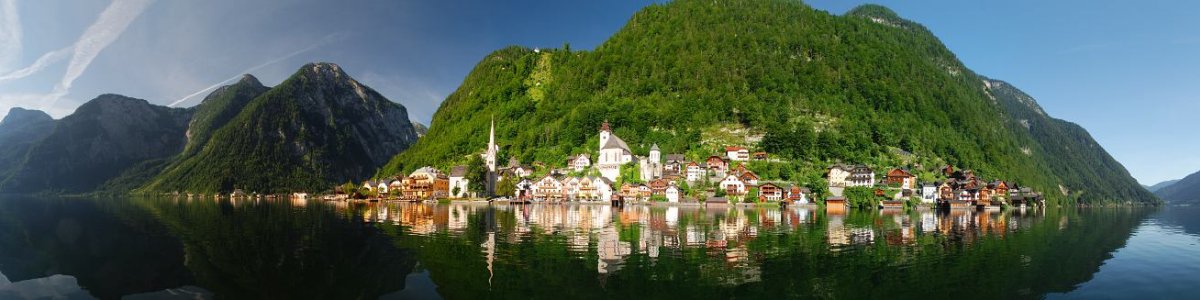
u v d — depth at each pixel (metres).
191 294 39.84
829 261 52.38
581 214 119.19
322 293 39.84
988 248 63.94
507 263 50.22
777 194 177.50
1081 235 83.94
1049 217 139.12
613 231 77.38
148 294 40.25
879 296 39.22
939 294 40.19
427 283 42.44
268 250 58.78
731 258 53.22
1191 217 152.00
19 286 43.06
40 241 68.75
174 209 146.75
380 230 78.88
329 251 57.78
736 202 172.75
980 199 192.12
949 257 56.00
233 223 92.50
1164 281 45.56
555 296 38.41
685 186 188.88
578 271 46.50
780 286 41.56
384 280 43.53
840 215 123.19
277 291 40.50
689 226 86.69
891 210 153.88
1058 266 52.06
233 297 38.88
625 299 37.66
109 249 60.78
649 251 57.31
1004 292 41.28
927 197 188.38
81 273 47.44
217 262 51.53
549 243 63.59
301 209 144.88
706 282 42.66
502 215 114.25
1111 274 48.38
